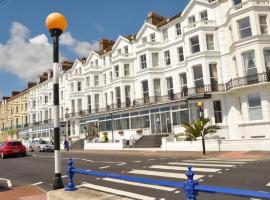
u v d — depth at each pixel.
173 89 32.44
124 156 21.09
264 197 3.98
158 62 34.03
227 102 26.56
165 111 30.89
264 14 23.80
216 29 28.00
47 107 58.84
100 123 40.12
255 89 23.11
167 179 10.28
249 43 23.59
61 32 8.89
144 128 32.91
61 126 49.84
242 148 19.16
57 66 8.73
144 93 34.66
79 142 38.06
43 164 18.89
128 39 39.31
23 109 67.94
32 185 11.42
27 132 64.25
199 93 27.27
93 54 45.62
